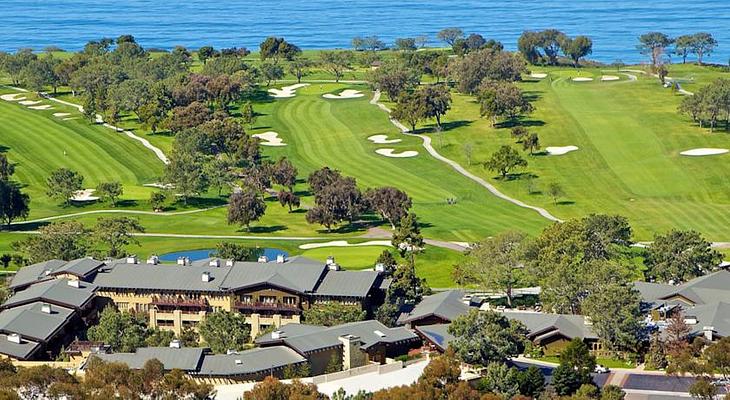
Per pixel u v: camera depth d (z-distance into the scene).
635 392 166.50
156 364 161.00
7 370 163.38
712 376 166.88
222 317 188.88
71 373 168.75
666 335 179.75
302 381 167.62
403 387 156.00
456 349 172.88
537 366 176.25
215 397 162.50
